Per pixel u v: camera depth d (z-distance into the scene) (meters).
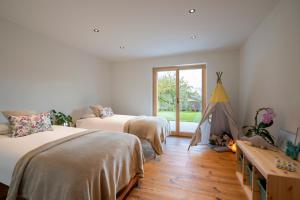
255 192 1.55
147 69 4.68
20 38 2.58
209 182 2.08
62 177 1.19
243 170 1.89
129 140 1.90
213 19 2.33
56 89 3.24
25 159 1.35
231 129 3.26
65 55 3.45
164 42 3.32
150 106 4.69
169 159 2.83
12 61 2.48
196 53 4.11
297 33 1.54
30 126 2.07
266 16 2.23
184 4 1.94
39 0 1.87
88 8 2.04
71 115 3.62
